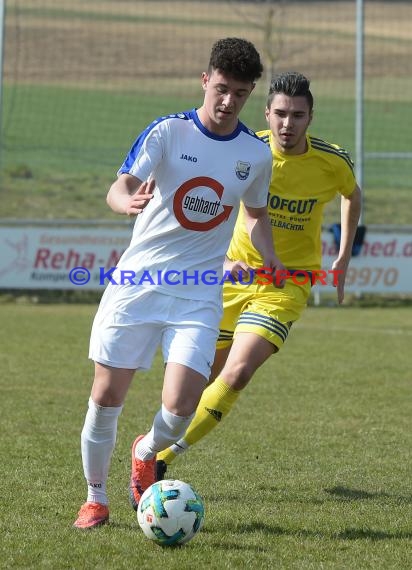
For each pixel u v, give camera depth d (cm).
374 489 1838
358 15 4741
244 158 1538
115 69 9425
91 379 2995
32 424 2372
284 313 1938
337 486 1855
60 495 1734
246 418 2506
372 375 3156
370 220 6519
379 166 8006
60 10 10444
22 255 4700
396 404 2716
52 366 3194
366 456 2116
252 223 1664
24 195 6638
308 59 9931
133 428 2369
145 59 9631
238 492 1798
